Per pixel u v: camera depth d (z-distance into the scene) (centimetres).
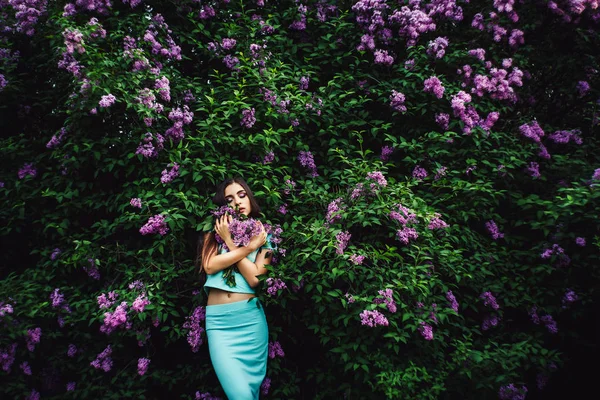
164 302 281
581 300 320
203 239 282
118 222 308
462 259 315
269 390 298
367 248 289
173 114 319
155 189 309
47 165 369
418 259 296
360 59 411
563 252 320
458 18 396
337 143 376
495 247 350
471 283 323
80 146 319
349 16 427
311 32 432
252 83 354
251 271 259
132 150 317
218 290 260
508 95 388
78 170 333
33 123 407
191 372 305
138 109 302
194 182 308
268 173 340
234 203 280
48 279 320
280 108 341
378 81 388
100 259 316
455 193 341
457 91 378
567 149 419
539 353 311
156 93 323
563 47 431
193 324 285
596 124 433
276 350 291
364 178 310
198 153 318
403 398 259
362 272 281
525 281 336
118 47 350
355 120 385
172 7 396
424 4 423
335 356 285
